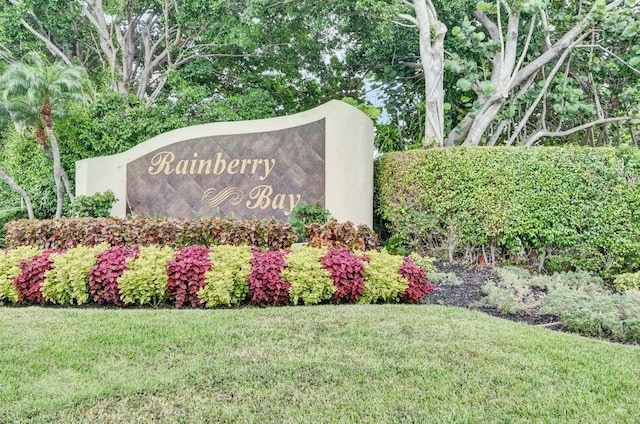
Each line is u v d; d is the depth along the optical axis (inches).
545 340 181.9
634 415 123.4
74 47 748.0
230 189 420.2
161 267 235.1
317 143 406.3
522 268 327.9
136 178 438.0
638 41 418.9
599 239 310.5
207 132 430.6
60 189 450.6
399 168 392.5
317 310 221.1
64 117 474.3
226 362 156.9
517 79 459.2
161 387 139.0
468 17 505.0
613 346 179.6
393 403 129.1
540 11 428.1
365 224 358.9
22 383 141.8
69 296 238.1
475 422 119.6
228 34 595.5
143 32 706.2
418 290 248.4
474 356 163.0
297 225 351.3
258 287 232.1
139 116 530.6
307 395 134.0
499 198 337.4
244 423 119.0
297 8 555.5
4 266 242.8
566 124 529.0
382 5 456.8
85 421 120.0
